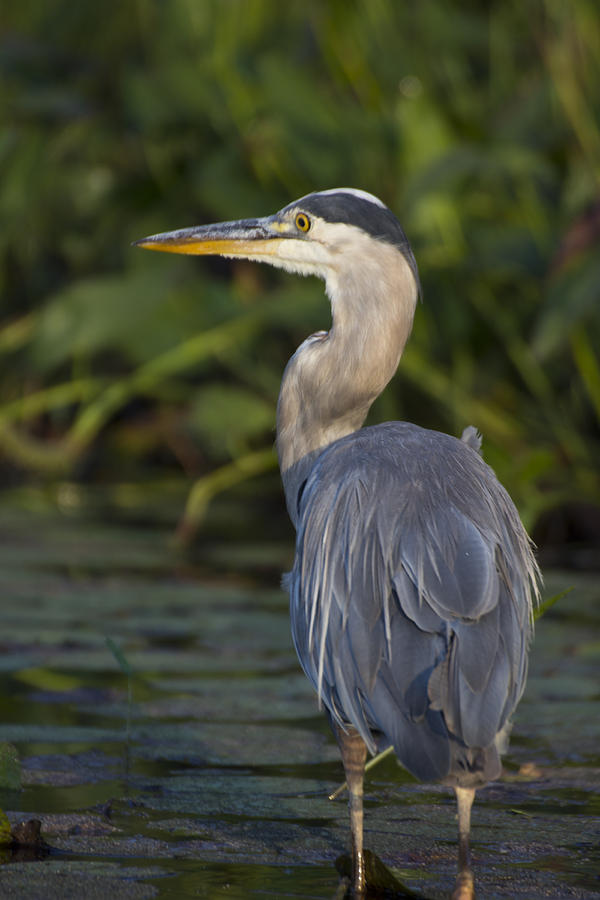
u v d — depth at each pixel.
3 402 17.50
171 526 13.88
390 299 6.62
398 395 14.71
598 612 9.95
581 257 11.73
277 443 6.96
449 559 5.08
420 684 4.68
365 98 14.85
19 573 11.07
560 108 13.75
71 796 6.11
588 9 13.88
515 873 5.26
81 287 14.80
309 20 15.76
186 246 7.09
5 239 17.25
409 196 12.33
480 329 14.12
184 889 4.97
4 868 5.16
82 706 7.58
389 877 5.04
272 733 7.16
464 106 14.60
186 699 7.75
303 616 5.66
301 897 4.92
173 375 16.20
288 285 15.22
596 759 6.80
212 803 6.07
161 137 15.45
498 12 15.95
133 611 9.83
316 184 14.33
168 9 16.22
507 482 11.95
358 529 5.39
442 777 4.43
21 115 15.70
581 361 13.03
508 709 4.84
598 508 13.08
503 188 14.25
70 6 17.58
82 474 17.00
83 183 17.03
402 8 15.58
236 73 14.48
